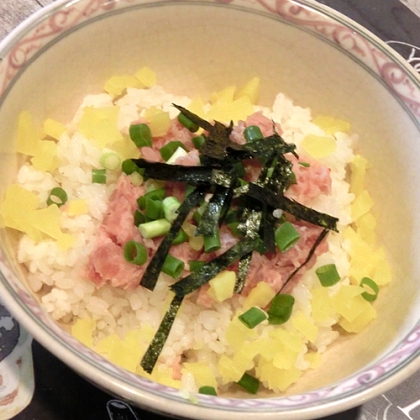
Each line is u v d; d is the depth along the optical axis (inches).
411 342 8.3
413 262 9.7
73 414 8.6
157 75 10.9
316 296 9.8
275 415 7.4
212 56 10.9
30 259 9.0
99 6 9.5
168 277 9.4
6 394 8.6
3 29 11.0
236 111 10.7
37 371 8.8
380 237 10.4
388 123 10.4
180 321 9.4
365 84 10.4
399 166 10.2
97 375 7.2
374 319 9.6
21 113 9.1
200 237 9.3
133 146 10.0
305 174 10.0
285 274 9.4
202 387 8.8
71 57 9.7
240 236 9.3
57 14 9.2
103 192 9.8
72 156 9.9
